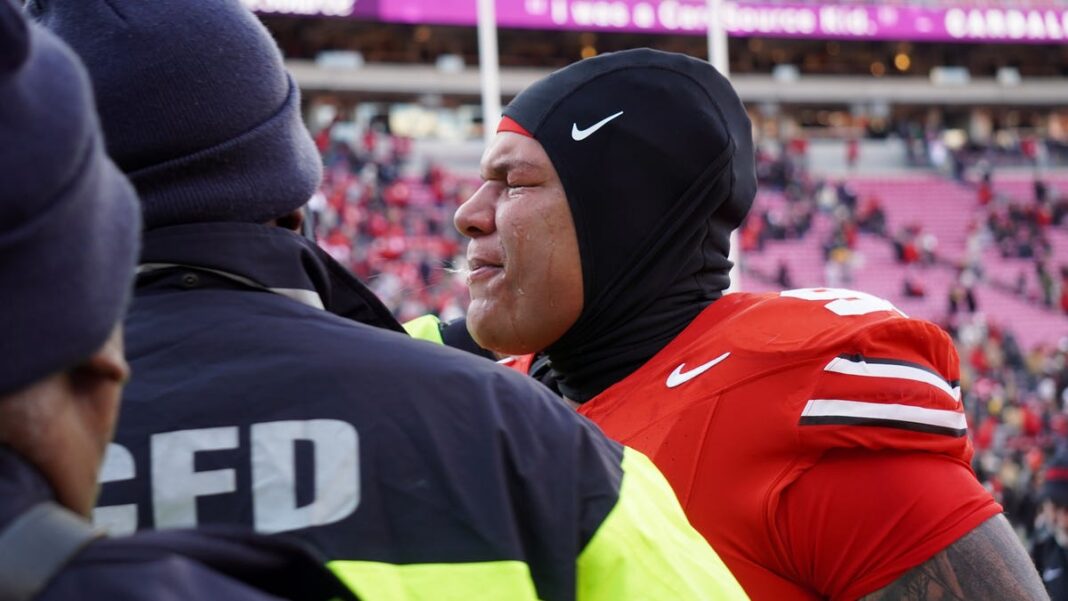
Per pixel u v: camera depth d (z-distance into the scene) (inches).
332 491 40.7
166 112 44.1
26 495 29.8
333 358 42.7
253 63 45.9
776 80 1200.8
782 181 1006.4
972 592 64.8
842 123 1277.1
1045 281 906.1
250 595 30.2
